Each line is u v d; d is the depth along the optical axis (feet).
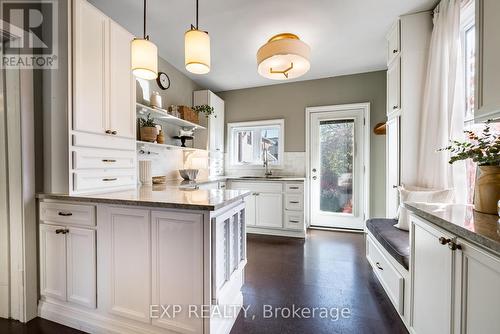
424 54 7.08
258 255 8.80
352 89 11.87
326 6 6.77
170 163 10.38
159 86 9.84
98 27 5.53
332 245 9.86
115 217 4.58
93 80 5.40
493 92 3.42
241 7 6.79
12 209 5.13
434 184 6.54
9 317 5.25
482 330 2.65
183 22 7.51
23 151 5.01
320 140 12.57
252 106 13.66
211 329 4.06
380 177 11.45
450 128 5.95
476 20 3.79
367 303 5.74
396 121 7.70
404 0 6.58
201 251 4.04
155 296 4.34
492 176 3.75
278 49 5.57
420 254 4.18
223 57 9.95
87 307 4.86
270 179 11.43
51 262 5.16
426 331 3.94
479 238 2.63
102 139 5.65
